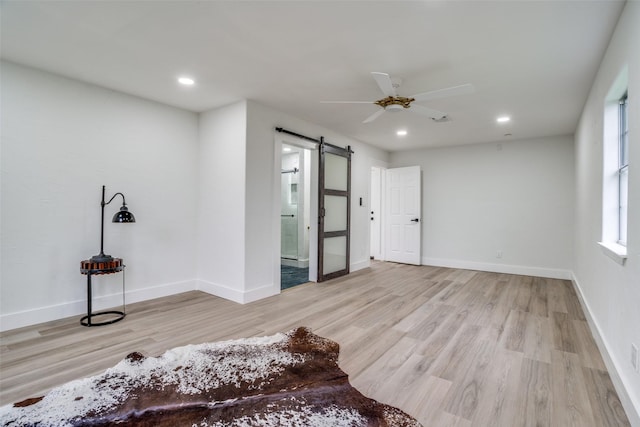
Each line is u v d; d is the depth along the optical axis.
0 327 2.68
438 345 2.52
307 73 2.89
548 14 1.96
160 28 2.19
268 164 3.87
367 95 3.45
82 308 3.15
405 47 2.40
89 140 3.18
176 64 2.73
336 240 5.06
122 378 1.89
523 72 2.78
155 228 3.73
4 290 2.70
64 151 3.02
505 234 5.48
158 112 3.73
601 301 2.52
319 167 4.57
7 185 2.70
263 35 2.27
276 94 3.42
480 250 5.70
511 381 2.01
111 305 3.36
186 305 3.49
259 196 3.76
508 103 3.54
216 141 3.92
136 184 3.55
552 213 5.12
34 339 2.55
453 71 2.79
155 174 3.72
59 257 3.00
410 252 6.28
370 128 4.74
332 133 4.90
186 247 4.05
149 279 3.69
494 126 4.54
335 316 3.16
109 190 3.33
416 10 1.95
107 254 3.32
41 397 1.71
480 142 5.62
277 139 3.96
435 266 6.05
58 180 2.98
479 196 5.72
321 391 1.78
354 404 1.68
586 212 3.43
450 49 2.42
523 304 3.62
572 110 3.76
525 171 5.33
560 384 1.98
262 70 2.83
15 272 2.75
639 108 1.61
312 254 4.70
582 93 3.22
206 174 4.05
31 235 2.83
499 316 3.21
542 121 4.25
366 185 5.86
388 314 3.24
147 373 1.95
